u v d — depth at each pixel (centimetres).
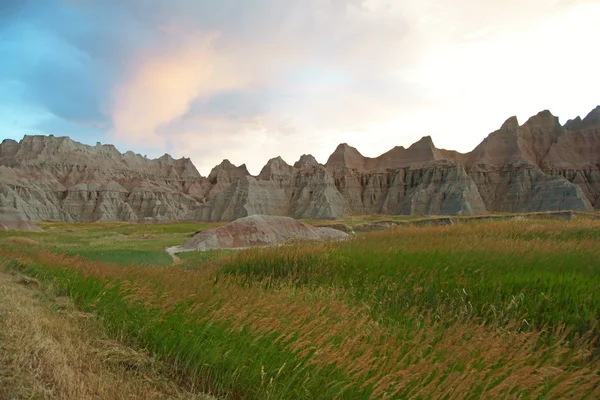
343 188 16238
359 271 1225
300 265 1437
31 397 436
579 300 823
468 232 1769
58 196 15862
